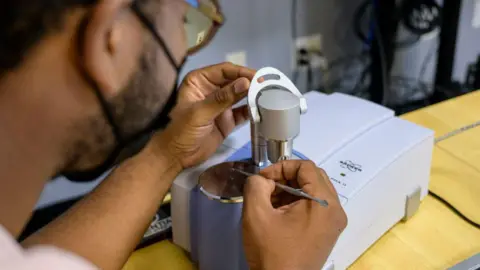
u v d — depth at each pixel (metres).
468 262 0.76
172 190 0.78
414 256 0.79
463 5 1.85
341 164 0.77
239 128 0.85
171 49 0.51
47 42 0.41
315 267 0.59
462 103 1.20
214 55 1.59
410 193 0.84
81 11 0.41
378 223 0.80
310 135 0.81
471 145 1.04
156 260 0.81
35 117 0.43
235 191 0.70
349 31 1.83
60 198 1.43
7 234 0.40
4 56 0.40
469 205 0.88
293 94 0.66
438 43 1.87
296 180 0.67
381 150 0.80
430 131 0.85
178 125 0.73
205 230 0.72
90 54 0.42
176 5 0.50
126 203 0.71
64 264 0.41
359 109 0.89
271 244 0.58
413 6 1.76
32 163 0.45
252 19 1.63
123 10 0.44
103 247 0.67
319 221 0.60
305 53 1.78
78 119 0.46
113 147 0.52
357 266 0.78
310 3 1.72
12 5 0.38
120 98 0.47
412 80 1.96
